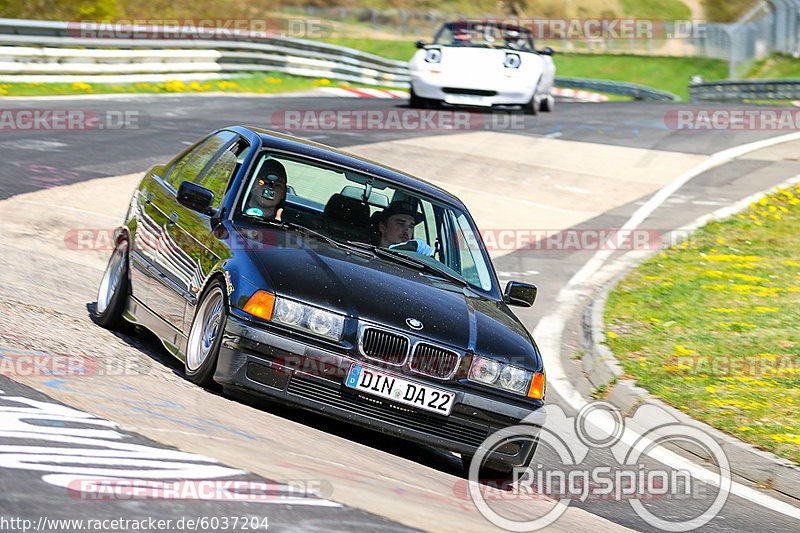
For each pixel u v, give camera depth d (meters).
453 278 14.91
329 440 12.17
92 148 36.34
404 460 12.67
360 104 57.66
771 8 133.50
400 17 146.62
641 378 20.06
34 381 10.78
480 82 53.03
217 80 62.19
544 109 60.62
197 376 12.97
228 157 15.73
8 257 20.62
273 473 8.95
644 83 141.62
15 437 8.45
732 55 130.62
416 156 42.84
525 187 39.84
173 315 14.34
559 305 26.61
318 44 70.00
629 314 25.27
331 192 15.48
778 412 18.41
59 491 7.24
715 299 27.02
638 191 40.72
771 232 34.59
